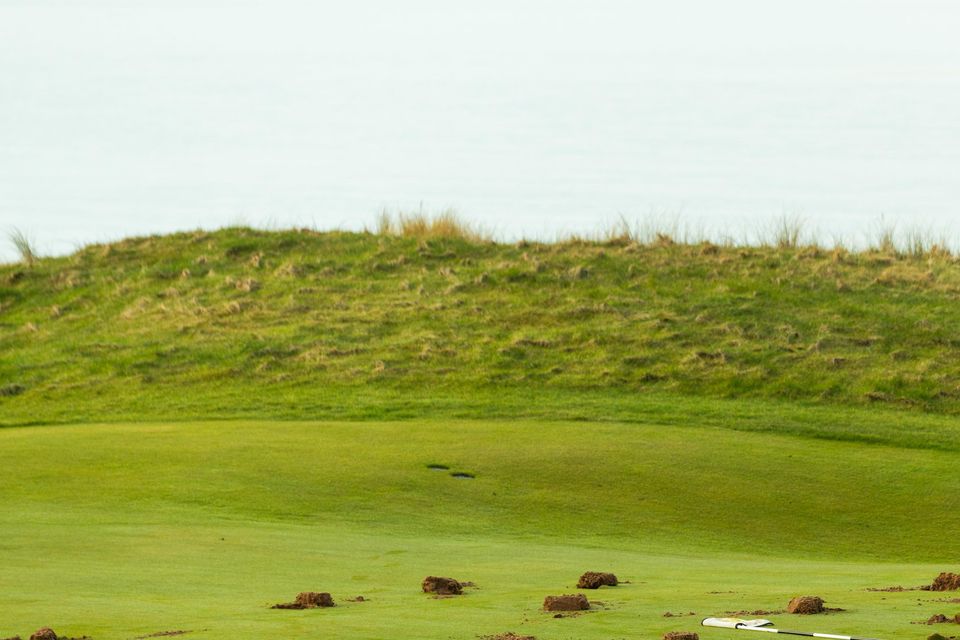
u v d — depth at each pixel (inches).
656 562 1508.4
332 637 996.6
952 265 3681.1
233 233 4128.9
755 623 1017.5
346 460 2073.1
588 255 3727.9
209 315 3469.5
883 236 3964.1
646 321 3255.4
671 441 2268.7
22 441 2242.9
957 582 1216.2
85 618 1080.8
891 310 3282.5
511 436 2299.5
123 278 3848.4
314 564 1400.1
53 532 1557.6
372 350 3157.0
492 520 1771.7
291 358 3125.0
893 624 1015.6
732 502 1899.6
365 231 4131.4
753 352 3043.8
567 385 2903.5
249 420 2591.0
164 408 2787.9
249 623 1055.6
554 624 1042.1
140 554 1427.2
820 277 3516.2
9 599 1170.0
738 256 3688.5
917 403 2765.7
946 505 1905.8
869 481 2027.6
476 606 1143.0
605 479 1994.3
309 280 3703.3
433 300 3476.9
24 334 3491.6
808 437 2431.1
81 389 3002.0
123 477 1936.5
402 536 1644.9
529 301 3430.1
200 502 1792.6
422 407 2696.9
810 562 1576.0
